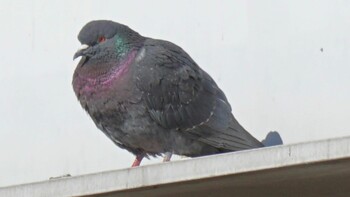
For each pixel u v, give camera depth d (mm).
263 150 7996
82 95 11781
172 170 8320
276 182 8531
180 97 11766
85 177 8609
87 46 11820
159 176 8375
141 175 8438
